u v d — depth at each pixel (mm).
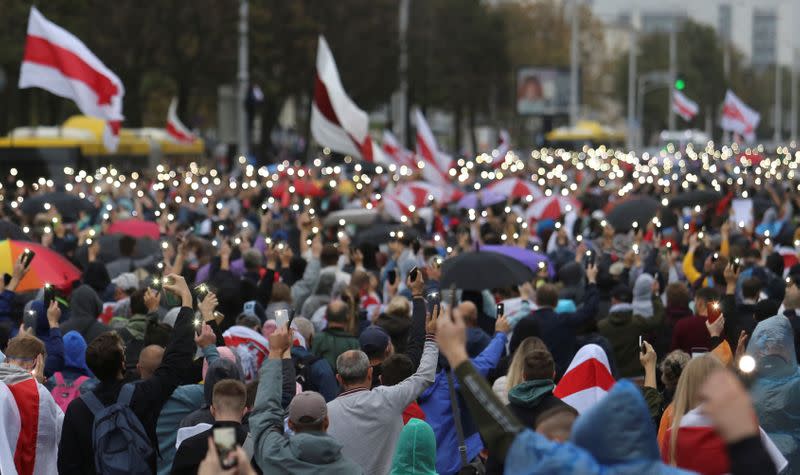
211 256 45219
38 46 57312
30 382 22109
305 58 179375
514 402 21484
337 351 30375
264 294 35625
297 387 25234
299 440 19703
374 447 22609
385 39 195000
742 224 56750
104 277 38750
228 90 154250
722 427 11383
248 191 75000
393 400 22656
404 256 45719
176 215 67875
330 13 185125
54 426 22328
